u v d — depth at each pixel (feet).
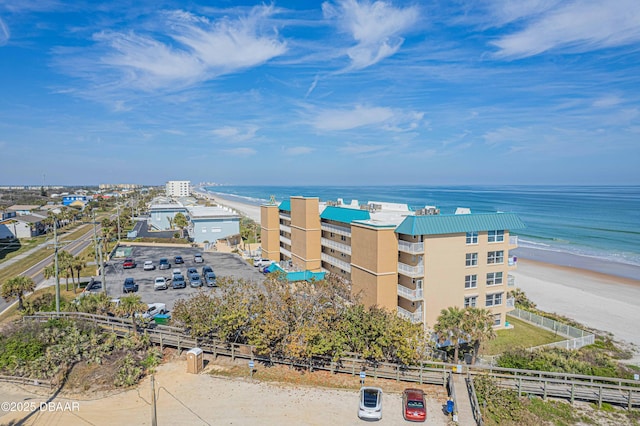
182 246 322.55
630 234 441.68
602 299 223.51
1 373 101.55
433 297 149.38
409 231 144.46
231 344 112.47
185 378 101.60
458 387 95.96
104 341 114.32
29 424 81.71
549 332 161.07
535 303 214.90
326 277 147.33
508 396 91.45
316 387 97.50
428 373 102.99
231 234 345.31
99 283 205.57
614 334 169.99
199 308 114.52
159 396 93.04
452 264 151.94
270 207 266.16
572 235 443.73
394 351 103.96
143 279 215.72
